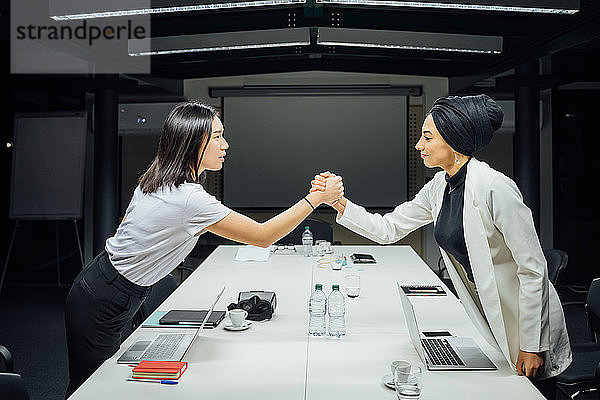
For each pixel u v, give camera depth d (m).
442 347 2.46
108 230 6.88
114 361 2.32
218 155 2.48
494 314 2.24
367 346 2.51
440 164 2.39
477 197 2.22
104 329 2.59
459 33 4.60
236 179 8.16
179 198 2.35
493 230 2.23
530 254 2.13
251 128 8.11
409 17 4.59
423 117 8.00
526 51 4.85
